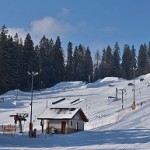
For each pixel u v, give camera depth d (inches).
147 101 3294.8
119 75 7431.1
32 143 1318.9
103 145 1224.8
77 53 7086.6
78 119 2266.2
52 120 2215.8
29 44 5492.1
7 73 4805.6
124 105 3309.5
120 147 1139.3
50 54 6038.4
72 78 6633.9
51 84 5969.5
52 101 4035.4
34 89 5551.2
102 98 3939.5
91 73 7249.0
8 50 4906.5
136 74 7603.4
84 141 1418.6
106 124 2314.2
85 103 3700.8
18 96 4515.3
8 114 3253.0
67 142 1398.9
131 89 4448.8
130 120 2273.6
